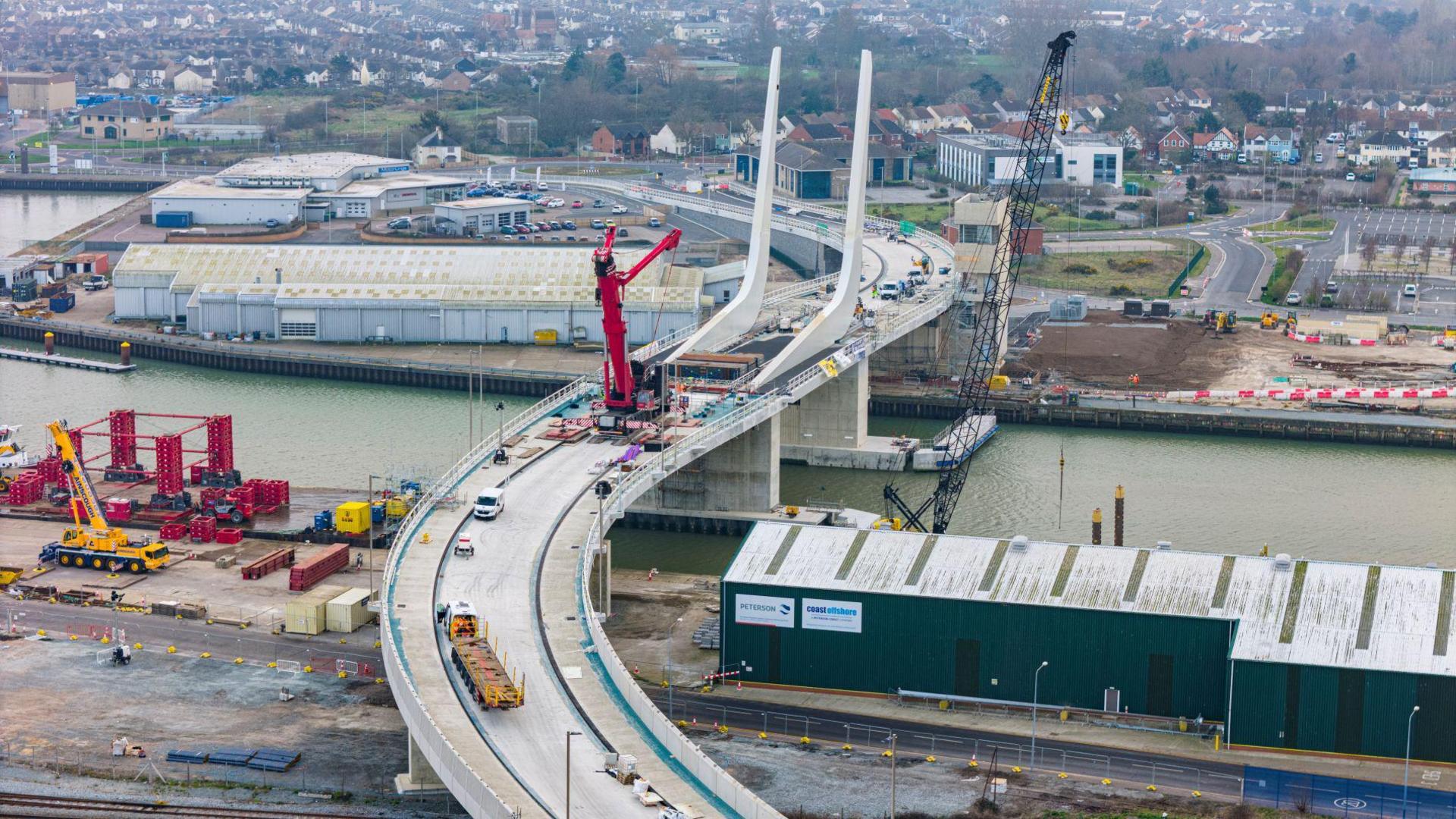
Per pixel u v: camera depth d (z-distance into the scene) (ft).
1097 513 641.81
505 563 570.87
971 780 473.67
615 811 403.75
